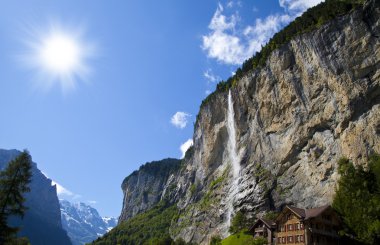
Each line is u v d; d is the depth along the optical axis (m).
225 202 159.25
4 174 58.25
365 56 110.62
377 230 76.12
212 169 194.75
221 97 188.88
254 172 148.25
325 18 127.12
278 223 97.19
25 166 59.47
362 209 83.81
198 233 170.88
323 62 121.69
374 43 109.69
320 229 87.94
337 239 88.19
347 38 116.38
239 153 165.75
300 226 89.50
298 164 128.38
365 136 105.31
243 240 119.31
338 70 116.38
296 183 126.12
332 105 117.25
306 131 125.81
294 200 123.56
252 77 156.62
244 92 162.88
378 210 80.81
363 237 79.62
